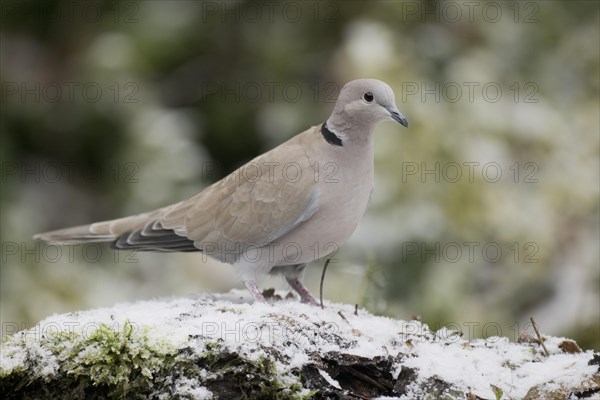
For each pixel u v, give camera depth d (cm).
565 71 1352
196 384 603
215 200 815
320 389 613
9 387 616
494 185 1213
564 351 672
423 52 1298
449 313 1126
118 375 600
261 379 601
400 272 1171
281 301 800
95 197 1418
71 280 1228
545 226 1204
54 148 1468
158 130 1352
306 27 1385
